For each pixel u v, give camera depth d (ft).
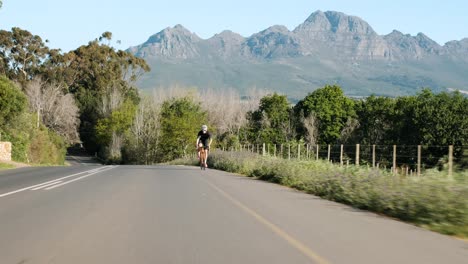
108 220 33.47
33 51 309.42
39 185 58.90
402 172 63.05
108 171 92.12
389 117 235.61
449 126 178.29
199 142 101.81
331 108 263.49
